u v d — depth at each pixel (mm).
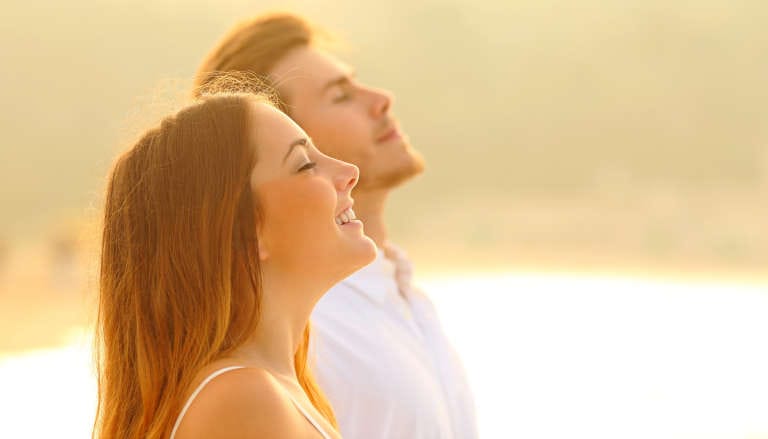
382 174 6699
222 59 6734
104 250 4527
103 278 4527
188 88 5121
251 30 6789
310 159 4480
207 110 4387
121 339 4410
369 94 6805
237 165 4246
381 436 5945
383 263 6586
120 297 4410
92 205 4930
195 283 4176
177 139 4348
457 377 6629
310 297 4484
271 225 4285
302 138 4430
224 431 3721
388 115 6828
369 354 6082
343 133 6617
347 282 6320
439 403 6289
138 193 4383
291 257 4336
